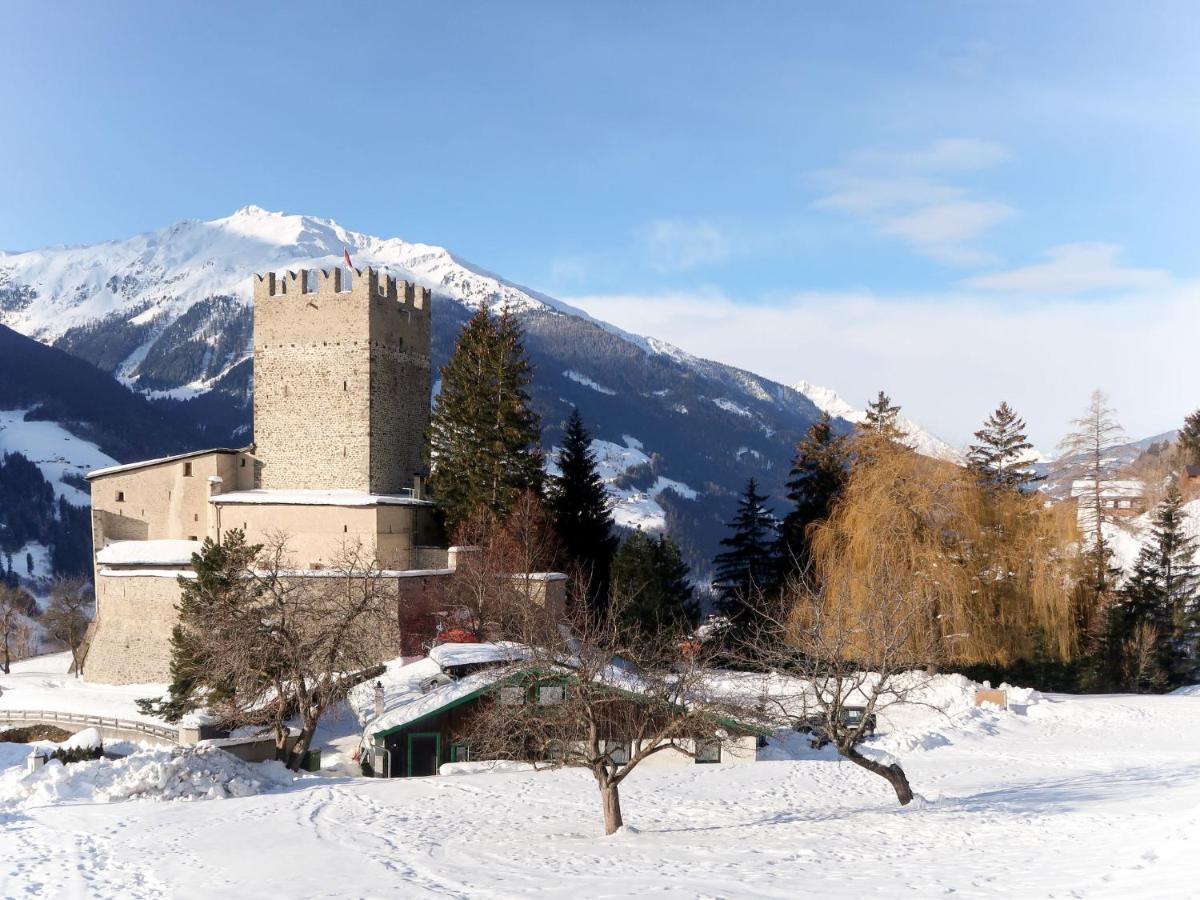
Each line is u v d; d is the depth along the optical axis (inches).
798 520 2691.9
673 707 1188.5
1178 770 1328.7
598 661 1210.6
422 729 1699.1
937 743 1695.4
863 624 1499.8
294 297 2770.7
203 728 1846.7
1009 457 2933.1
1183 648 2586.1
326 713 2073.1
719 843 1009.5
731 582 2800.2
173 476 2746.1
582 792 1445.6
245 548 2011.6
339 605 1919.3
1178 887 592.1
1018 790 1267.2
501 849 1047.0
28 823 1251.2
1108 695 2177.7
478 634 2273.6
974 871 757.3
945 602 1966.0
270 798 1419.8
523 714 1295.5
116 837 1149.7
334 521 2546.8
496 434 2701.8
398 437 2829.7
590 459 3019.2
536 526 2583.7
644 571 2586.1
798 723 1248.2
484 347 2765.7
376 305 2731.3
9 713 2247.8
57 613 4165.8
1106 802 1068.5
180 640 1973.4
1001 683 2289.6
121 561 2527.1
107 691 2465.6
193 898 861.8
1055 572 2095.2
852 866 831.7
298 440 2753.4
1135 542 3437.5
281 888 884.0
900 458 2101.4
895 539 1999.3
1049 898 629.0
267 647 1774.1
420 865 968.9
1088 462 3058.6
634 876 851.4
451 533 2650.1
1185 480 4173.2
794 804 1301.7
